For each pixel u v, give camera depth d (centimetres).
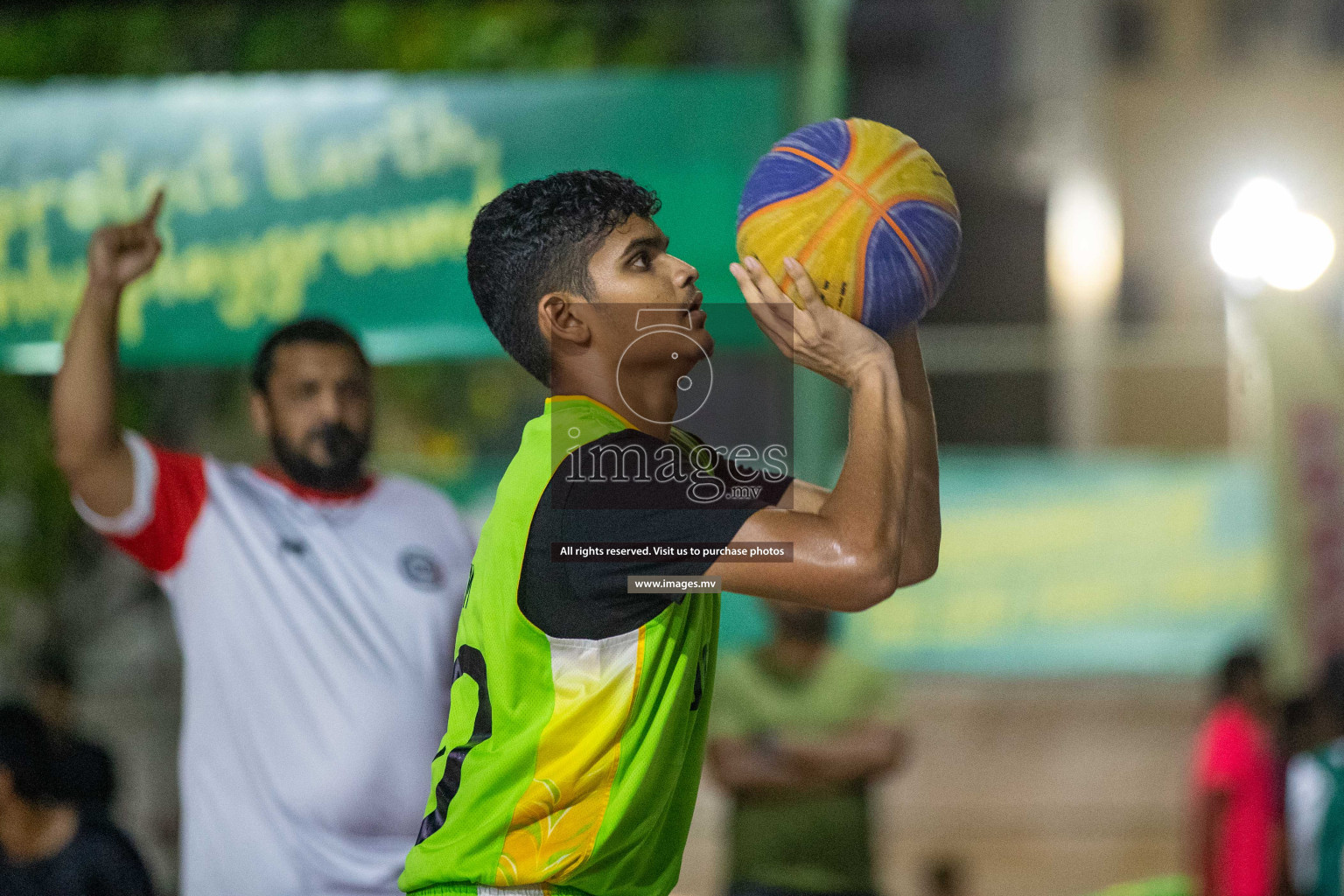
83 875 1433
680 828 759
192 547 1143
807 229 757
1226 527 2461
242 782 1100
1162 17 5566
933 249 769
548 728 694
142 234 1202
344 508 1184
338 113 1895
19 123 1905
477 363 2634
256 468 1206
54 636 2484
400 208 1888
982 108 4259
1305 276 2234
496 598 711
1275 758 1964
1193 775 2375
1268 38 5588
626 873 724
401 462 2388
